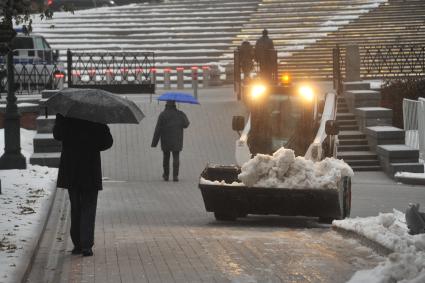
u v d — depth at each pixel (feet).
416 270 54.60
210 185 94.12
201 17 331.57
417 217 71.26
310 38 289.12
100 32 329.11
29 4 97.81
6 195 102.89
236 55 217.36
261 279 58.13
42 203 96.94
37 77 206.08
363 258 66.69
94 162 69.72
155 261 65.92
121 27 332.60
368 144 168.04
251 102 110.73
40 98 185.37
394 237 67.10
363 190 134.00
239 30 315.58
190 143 167.02
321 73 260.01
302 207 93.30
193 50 307.17
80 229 69.21
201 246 73.15
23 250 66.64
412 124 169.07
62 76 207.62
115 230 85.97
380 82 198.80
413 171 153.99
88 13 348.59
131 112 68.33
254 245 73.56
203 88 244.01
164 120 141.08
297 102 109.60
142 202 113.70
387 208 110.73
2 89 201.05
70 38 325.62
